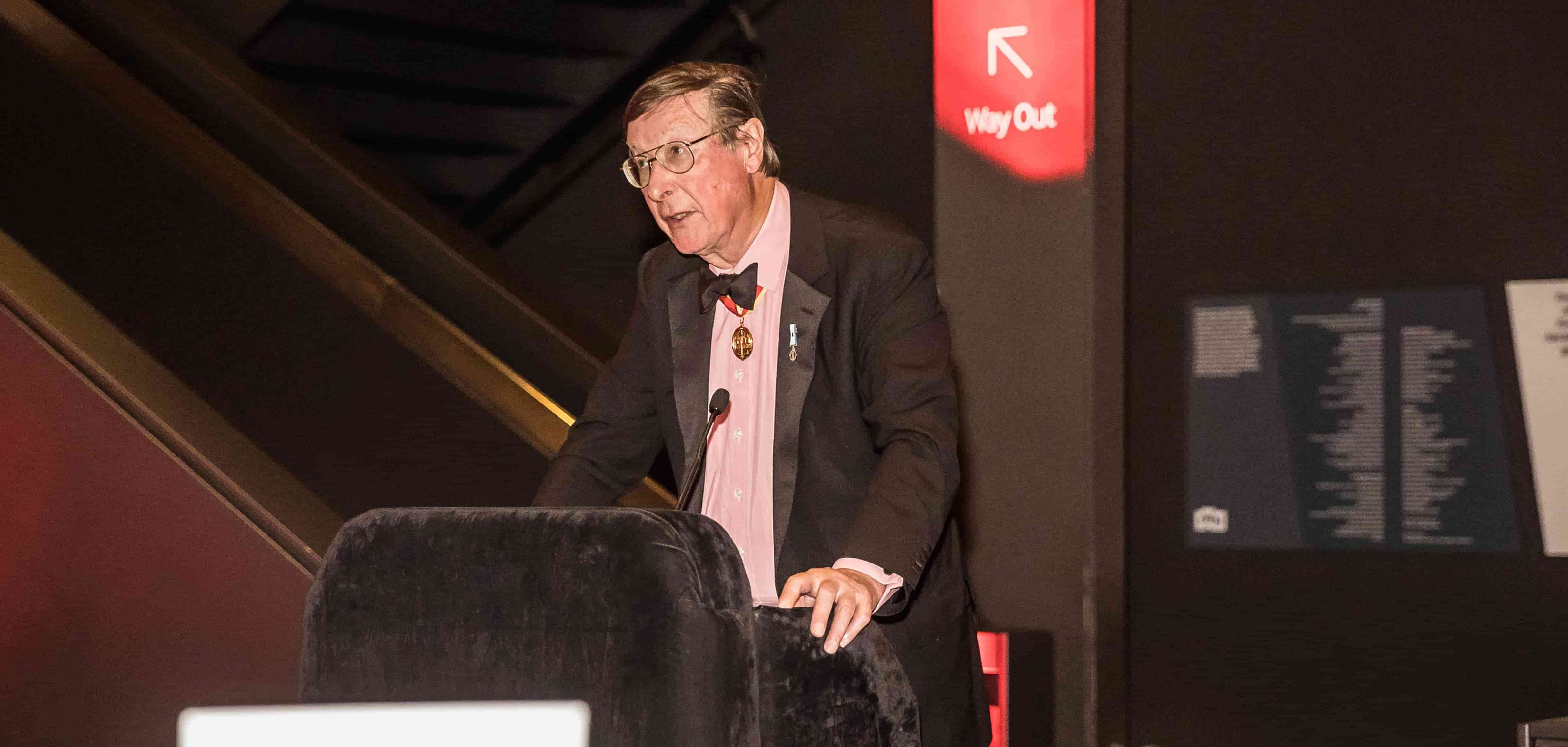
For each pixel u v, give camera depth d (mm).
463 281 5891
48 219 4801
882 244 2588
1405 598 5730
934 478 2275
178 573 3766
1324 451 5871
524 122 7766
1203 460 6078
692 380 2662
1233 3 6066
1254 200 6031
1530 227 5570
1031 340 5859
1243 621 6000
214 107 5988
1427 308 5719
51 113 4930
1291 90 5969
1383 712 5754
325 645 1666
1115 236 5906
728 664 1491
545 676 1535
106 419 3881
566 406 5797
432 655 1604
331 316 4910
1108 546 5895
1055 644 5785
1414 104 5770
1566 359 5484
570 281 7414
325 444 4758
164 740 3744
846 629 1730
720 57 7223
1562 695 5465
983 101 5918
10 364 3992
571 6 7605
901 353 2494
